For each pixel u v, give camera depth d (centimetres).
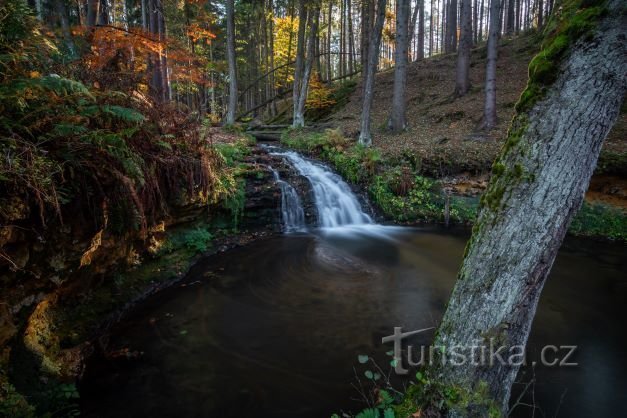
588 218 929
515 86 1672
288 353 428
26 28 346
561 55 202
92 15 758
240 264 706
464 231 984
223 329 479
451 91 1880
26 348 332
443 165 1131
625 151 922
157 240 620
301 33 1861
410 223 1057
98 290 485
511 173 221
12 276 311
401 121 1493
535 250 215
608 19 185
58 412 322
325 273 677
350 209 1070
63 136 339
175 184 608
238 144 1169
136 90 539
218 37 2455
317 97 2322
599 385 375
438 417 240
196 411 336
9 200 287
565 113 200
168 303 543
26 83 305
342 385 373
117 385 367
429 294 592
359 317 514
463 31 1711
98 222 402
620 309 552
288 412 337
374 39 1291
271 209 939
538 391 365
